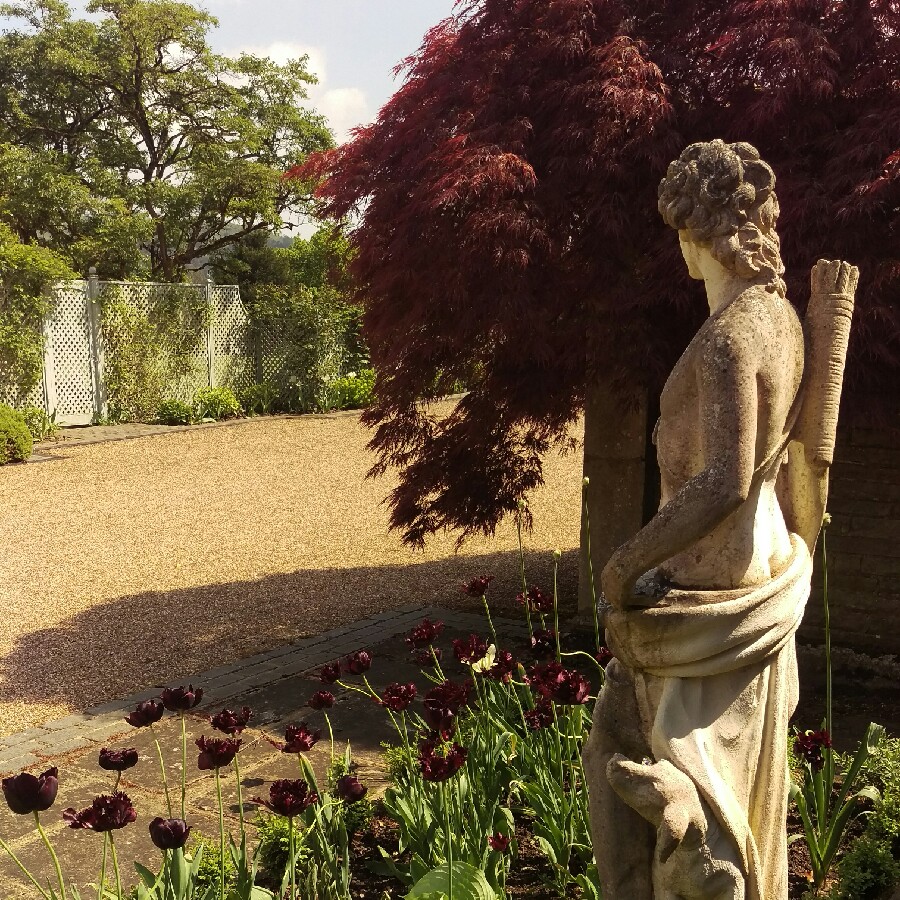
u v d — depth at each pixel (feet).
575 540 30.01
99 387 53.98
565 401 19.44
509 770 11.06
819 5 14.55
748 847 5.33
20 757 13.98
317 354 63.16
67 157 63.77
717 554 5.46
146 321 55.57
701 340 5.22
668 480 5.63
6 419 43.04
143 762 13.73
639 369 15.72
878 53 14.69
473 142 15.66
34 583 25.07
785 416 5.39
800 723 14.67
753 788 5.71
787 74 14.21
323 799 10.30
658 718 5.37
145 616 22.00
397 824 11.37
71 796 12.60
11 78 64.28
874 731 11.96
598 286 15.85
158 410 56.13
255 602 23.06
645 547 5.11
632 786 5.06
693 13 16.25
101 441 48.85
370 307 18.98
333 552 28.50
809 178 14.14
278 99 68.39
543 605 11.87
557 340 16.51
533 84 16.38
